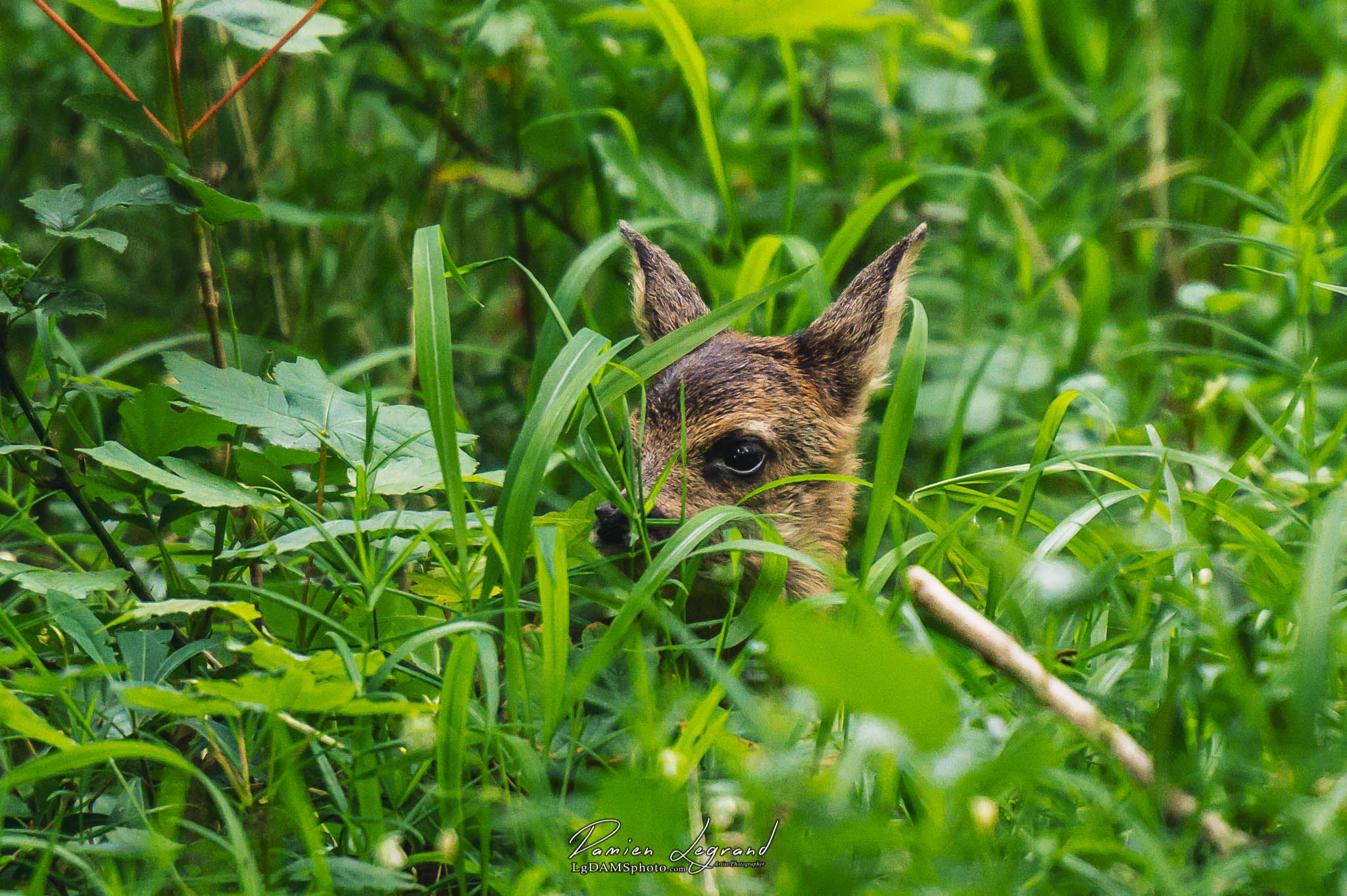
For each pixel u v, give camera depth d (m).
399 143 11.20
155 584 6.25
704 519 5.11
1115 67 13.14
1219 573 5.48
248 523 5.99
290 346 7.42
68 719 4.91
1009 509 6.03
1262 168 9.62
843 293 8.08
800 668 3.39
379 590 4.75
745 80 12.37
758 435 7.33
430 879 4.56
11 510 7.03
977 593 6.12
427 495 7.32
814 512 7.63
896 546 5.33
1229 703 4.37
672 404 7.44
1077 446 8.01
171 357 5.58
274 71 10.95
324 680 4.40
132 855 3.92
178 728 5.00
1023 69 13.23
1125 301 11.47
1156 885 3.83
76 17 10.73
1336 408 9.00
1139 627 5.12
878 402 9.86
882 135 12.24
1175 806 4.15
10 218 10.64
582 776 4.68
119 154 10.91
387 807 4.85
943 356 10.03
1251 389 8.50
